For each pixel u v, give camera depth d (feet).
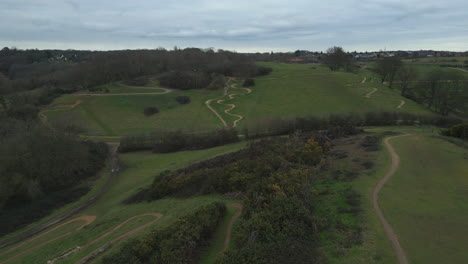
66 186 160.86
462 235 62.44
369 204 77.46
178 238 66.03
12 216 128.88
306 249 59.52
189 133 238.27
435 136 147.23
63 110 312.91
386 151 121.70
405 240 61.26
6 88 364.38
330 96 334.85
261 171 107.34
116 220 102.58
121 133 262.26
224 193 105.60
